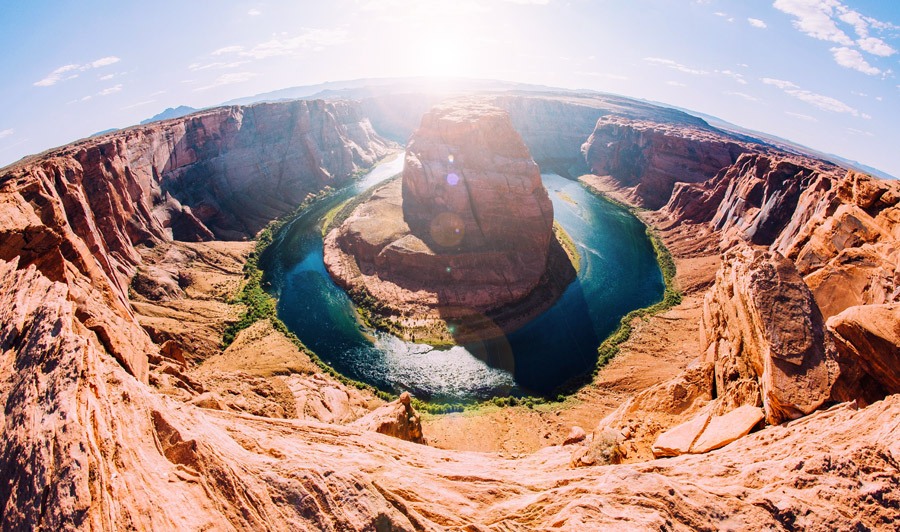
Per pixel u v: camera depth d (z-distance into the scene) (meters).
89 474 14.15
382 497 17.30
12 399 17.05
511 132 126.81
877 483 16.42
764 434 23.58
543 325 93.25
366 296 103.44
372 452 27.30
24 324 21.55
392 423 46.84
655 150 185.38
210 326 90.25
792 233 94.50
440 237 112.75
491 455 37.72
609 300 104.69
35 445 14.59
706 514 16.19
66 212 76.75
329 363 81.25
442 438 59.22
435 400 72.12
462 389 74.75
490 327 91.62
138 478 15.27
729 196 134.25
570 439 43.28
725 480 18.98
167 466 16.42
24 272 26.64
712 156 166.38
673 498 16.84
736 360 33.28
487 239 111.56
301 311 99.69
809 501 16.23
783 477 17.81
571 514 16.77
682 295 107.25
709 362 40.59
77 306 35.44
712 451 24.67
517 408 68.94
